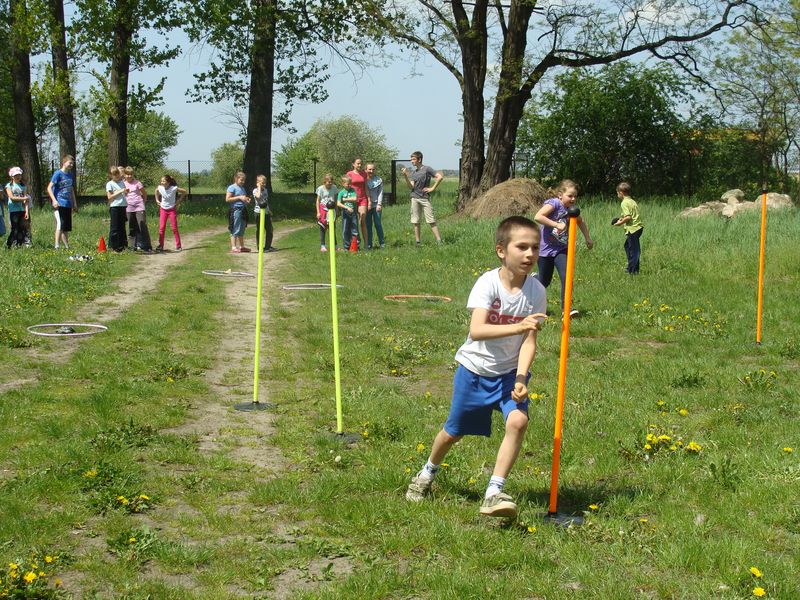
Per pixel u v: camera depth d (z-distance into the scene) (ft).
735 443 20.71
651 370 28.63
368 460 19.76
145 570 14.23
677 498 17.29
